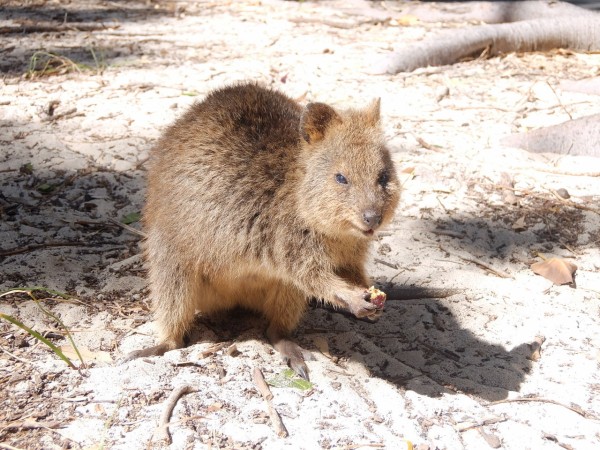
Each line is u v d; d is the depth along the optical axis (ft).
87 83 7.92
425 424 4.95
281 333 5.49
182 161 5.40
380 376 5.32
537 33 9.07
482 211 6.55
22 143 7.00
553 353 5.48
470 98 7.93
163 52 8.70
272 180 5.27
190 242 5.37
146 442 4.70
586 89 8.01
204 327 5.68
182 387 4.98
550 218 6.48
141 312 5.65
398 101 7.80
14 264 5.88
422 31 9.83
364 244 5.39
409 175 6.82
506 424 4.98
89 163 6.82
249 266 5.36
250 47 9.00
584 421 5.02
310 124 5.25
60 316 5.54
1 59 8.39
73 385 5.00
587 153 7.13
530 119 7.58
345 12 10.50
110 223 6.29
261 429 4.81
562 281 5.94
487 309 5.77
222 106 5.48
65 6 10.57
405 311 5.78
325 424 4.87
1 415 4.81
